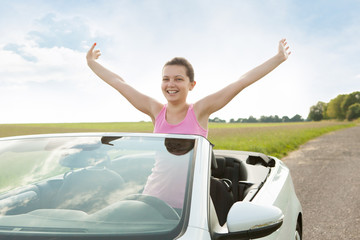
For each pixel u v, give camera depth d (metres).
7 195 1.73
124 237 1.33
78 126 57.06
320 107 168.62
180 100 2.30
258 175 2.97
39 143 2.18
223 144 18.77
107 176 1.79
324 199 5.80
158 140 2.03
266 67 2.43
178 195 1.54
